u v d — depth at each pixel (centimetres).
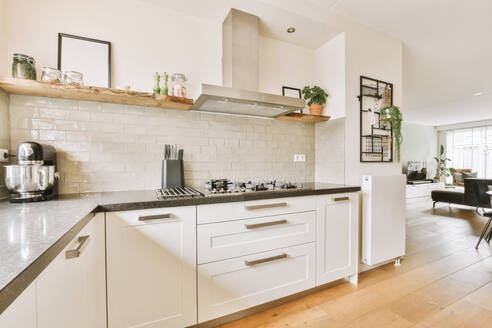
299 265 168
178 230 128
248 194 147
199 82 197
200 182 197
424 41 262
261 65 229
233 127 212
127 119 172
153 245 122
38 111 149
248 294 149
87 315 99
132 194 150
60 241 66
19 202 120
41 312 59
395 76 255
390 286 195
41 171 127
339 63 226
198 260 133
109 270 112
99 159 164
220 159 206
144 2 180
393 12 212
